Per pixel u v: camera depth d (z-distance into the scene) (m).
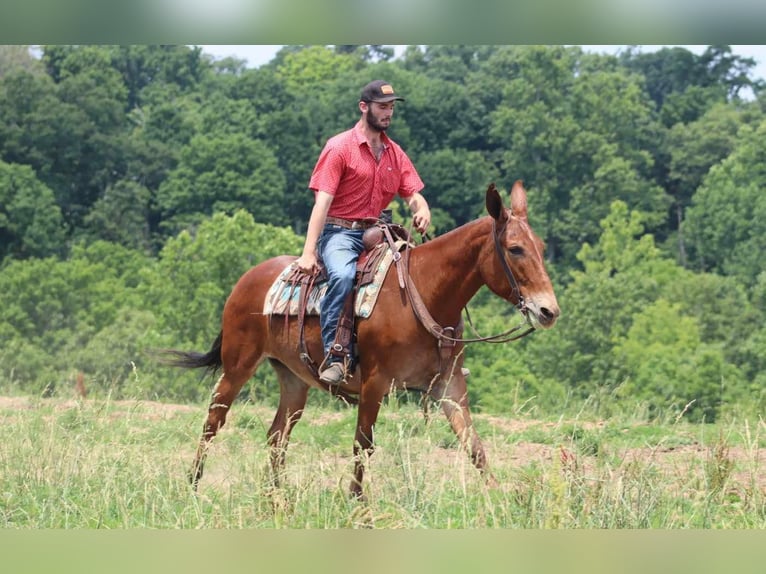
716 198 57.91
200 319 37.97
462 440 6.49
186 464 7.38
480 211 61.56
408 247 6.88
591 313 46.53
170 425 9.30
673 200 62.78
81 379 11.70
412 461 6.59
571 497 5.97
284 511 6.04
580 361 44.00
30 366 38.72
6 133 63.34
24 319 46.06
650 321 46.22
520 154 63.47
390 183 7.11
